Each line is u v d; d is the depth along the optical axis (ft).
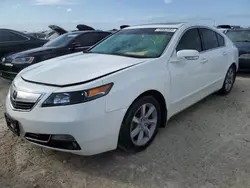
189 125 12.57
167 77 10.66
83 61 10.76
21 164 9.25
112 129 8.59
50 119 8.04
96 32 24.77
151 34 12.64
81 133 8.05
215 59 14.55
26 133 8.66
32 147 10.39
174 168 9.02
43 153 9.97
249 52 23.38
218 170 8.88
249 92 18.39
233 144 10.71
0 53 24.03
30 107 8.43
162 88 10.41
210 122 12.96
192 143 10.78
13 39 25.08
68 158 9.65
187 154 9.91
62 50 21.34
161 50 11.31
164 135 11.48
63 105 8.02
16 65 19.36
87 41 23.62
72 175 8.67
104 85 8.42
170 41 11.74
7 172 8.79
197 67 12.71
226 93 17.38
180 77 11.45
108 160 9.52
